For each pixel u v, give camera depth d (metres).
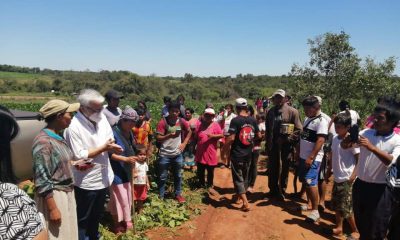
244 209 6.69
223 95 71.81
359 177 4.33
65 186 3.59
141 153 5.75
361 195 4.29
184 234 5.60
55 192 3.50
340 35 13.04
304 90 13.56
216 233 5.72
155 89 63.34
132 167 5.41
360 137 4.06
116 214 5.29
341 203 5.37
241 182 6.68
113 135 5.20
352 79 12.70
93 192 4.29
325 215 6.54
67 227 3.62
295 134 7.00
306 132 6.01
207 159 7.62
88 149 4.25
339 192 5.39
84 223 4.34
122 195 5.25
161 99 58.06
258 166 10.48
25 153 4.15
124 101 42.88
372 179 4.16
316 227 6.00
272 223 6.15
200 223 6.10
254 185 8.48
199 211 6.56
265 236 5.66
